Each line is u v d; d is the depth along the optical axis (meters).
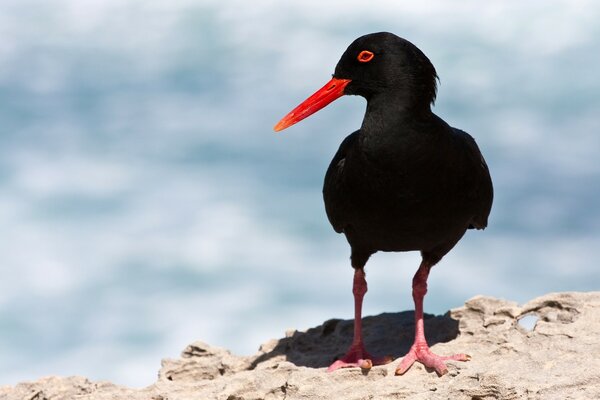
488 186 8.38
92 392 8.32
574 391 6.77
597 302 8.65
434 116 7.84
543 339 7.82
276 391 7.64
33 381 8.76
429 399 7.04
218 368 9.03
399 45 7.75
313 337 9.54
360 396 7.35
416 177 7.69
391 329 9.30
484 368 7.33
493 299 9.23
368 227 8.08
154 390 8.02
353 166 7.87
